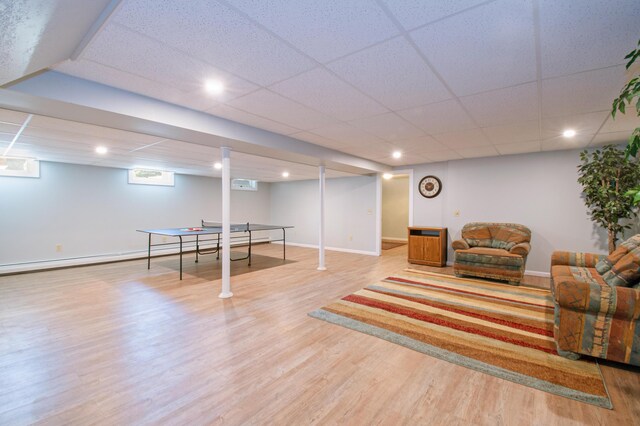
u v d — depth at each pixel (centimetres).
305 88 230
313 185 849
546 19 145
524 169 498
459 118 304
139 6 132
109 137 348
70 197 562
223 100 255
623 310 205
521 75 207
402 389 188
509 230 478
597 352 214
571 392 184
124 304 346
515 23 148
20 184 509
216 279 465
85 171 581
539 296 374
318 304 346
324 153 450
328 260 635
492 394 183
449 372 207
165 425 157
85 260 567
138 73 203
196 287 418
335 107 273
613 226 392
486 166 532
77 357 227
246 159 521
